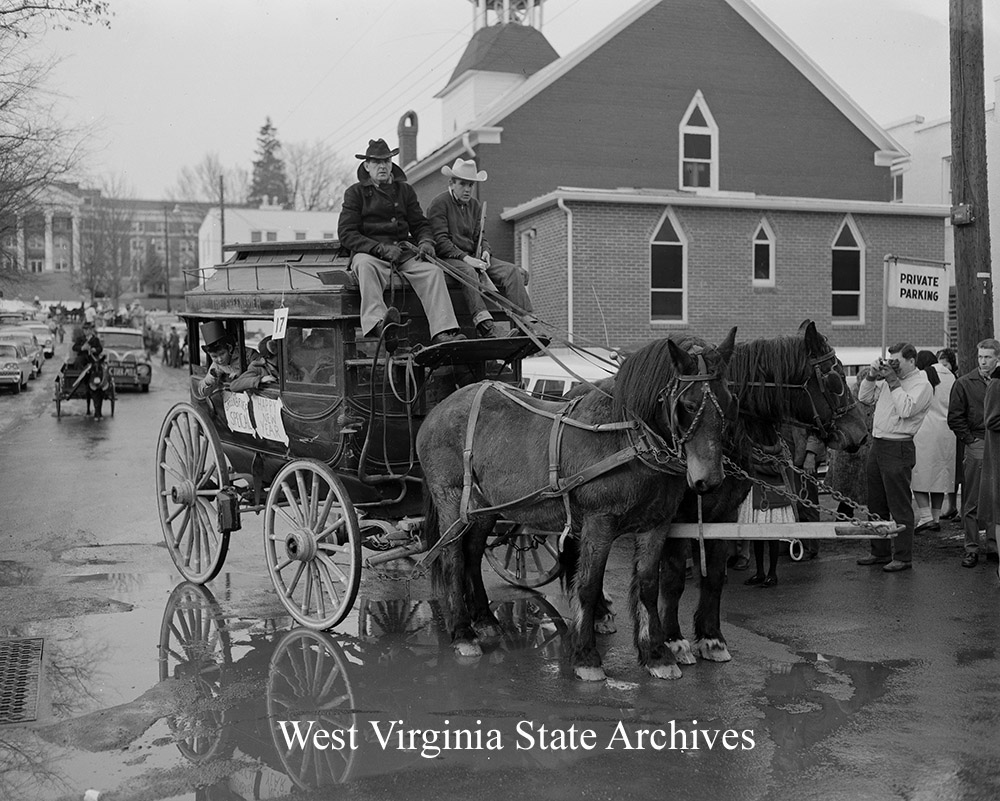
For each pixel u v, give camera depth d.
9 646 7.15
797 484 8.48
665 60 27.31
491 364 8.35
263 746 5.35
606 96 26.91
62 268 100.38
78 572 9.41
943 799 4.59
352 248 7.63
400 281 7.58
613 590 8.89
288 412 7.91
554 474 6.27
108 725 5.61
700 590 6.74
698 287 24.36
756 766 5.00
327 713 5.80
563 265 23.48
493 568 8.93
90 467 16.11
